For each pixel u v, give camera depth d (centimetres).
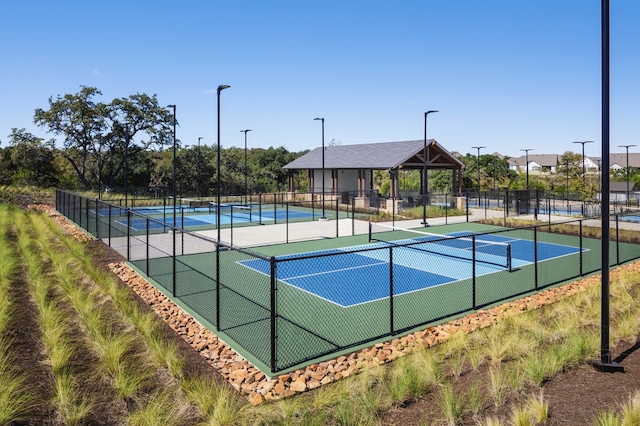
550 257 1819
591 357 776
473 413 598
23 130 5300
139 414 570
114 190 5462
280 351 845
